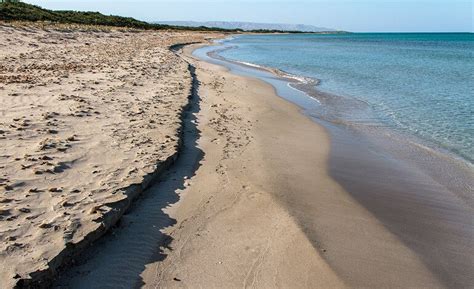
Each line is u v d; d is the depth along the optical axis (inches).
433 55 1798.7
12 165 275.0
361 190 326.6
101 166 294.2
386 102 681.6
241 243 233.5
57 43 1205.1
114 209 236.7
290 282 202.1
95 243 216.5
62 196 242.4
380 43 3289.9
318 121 551.5
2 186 243.1
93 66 783.1
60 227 209.8
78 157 303.7
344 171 366.9
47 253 188.2
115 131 374.6
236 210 272.4
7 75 615.8
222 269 209.2
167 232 239.1
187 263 212.4
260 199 289.9
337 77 997.8
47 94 495.5
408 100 694.5
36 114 399.9
